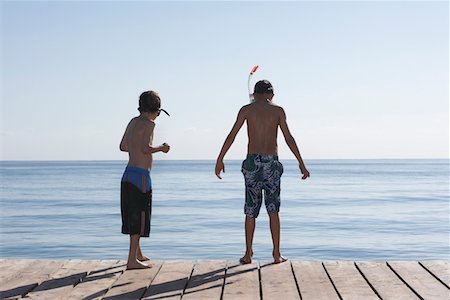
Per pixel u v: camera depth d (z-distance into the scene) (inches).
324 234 797.9
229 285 219.8
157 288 215.3
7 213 1141.1
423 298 198.1
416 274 232.7
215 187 2176.4
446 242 721.6
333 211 1149.7
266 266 250.8
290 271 241.4
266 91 261.4
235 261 261.9
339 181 2748.5
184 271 242.8
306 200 1459.2
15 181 2861.7
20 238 771.4
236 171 4899.1
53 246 694.5
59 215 1098.1
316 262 258.5
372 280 224.4
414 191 1884.8
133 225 245.3
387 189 2017.7
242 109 258.7
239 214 1080.2
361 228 870.4
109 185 2402.8
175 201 1413.6
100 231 842.8
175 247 674.2
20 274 237.3
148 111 248.5
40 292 209.6
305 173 259.3
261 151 256.4
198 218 1010.1
